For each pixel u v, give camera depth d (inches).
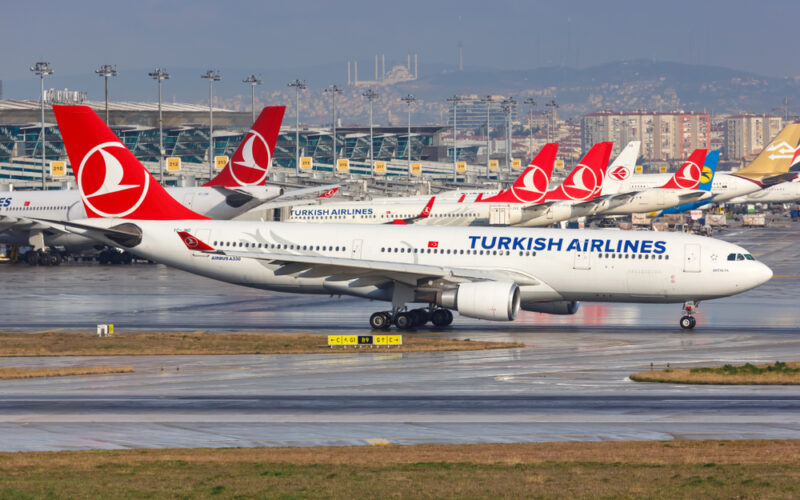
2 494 1932.8
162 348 4404.5
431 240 5329.7
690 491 1945.1
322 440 2608.3
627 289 5078.7
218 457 2367.1
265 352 4306.1
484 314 4881.9
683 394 3284.9
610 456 2353.6
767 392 3319.4
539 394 3294.8
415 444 2554.1
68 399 3218.5
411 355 4234.7
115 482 2048.5
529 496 1907.0
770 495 1907.0
